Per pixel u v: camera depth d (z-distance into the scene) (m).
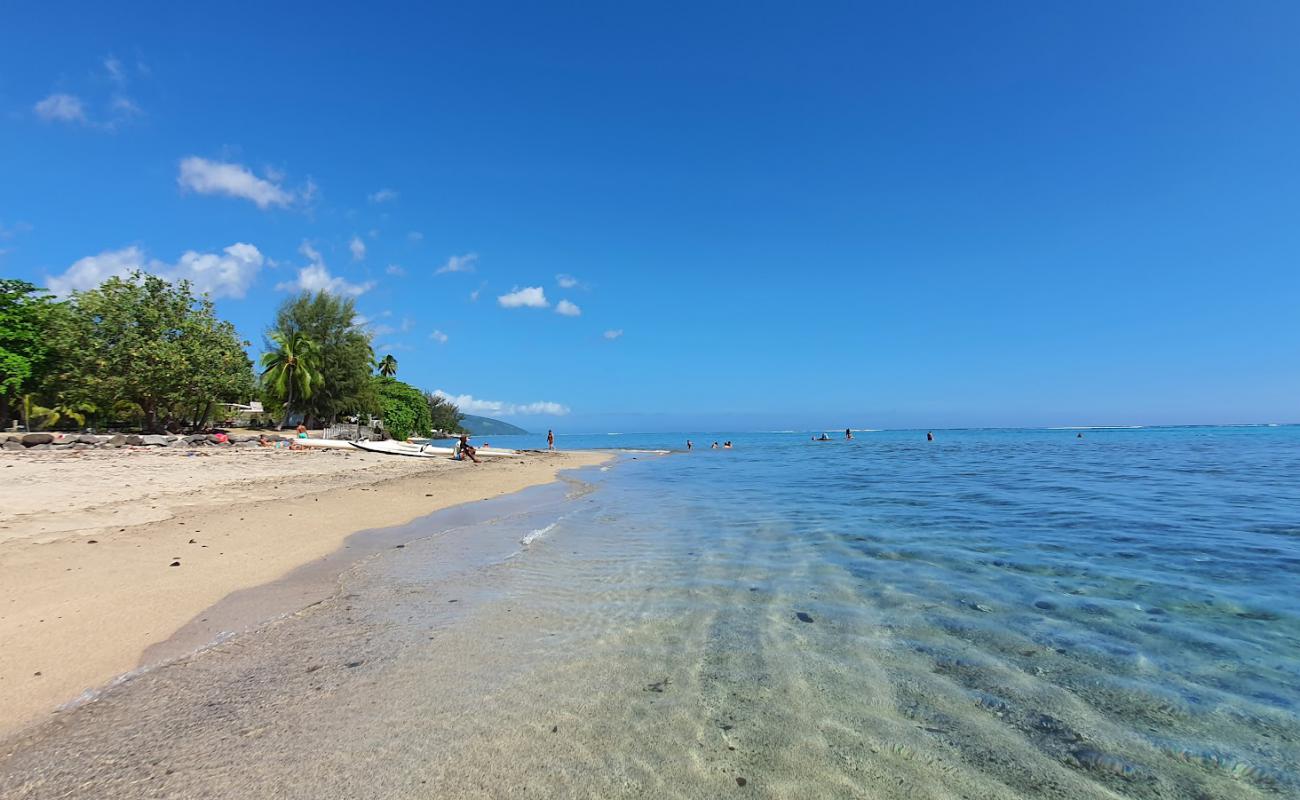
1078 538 10.14
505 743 3.60
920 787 3.20
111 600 6.13
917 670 4.74
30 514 10.05
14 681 4.34
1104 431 142.62
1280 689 4.35
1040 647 5.21
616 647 5.23
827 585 7.25
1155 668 4.75
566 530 11.28
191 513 11.09
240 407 51.84
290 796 3.05
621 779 3.24
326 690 4.30
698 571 7.98
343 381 53.56
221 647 5.12
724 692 4.35
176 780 3.19
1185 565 8.14
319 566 8.12
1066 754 3.53
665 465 34.12
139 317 34.41
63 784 3.15
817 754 3.52
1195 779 3.26
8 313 31.17
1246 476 22.02
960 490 18.02
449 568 8.12
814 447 58.78
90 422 35.19
